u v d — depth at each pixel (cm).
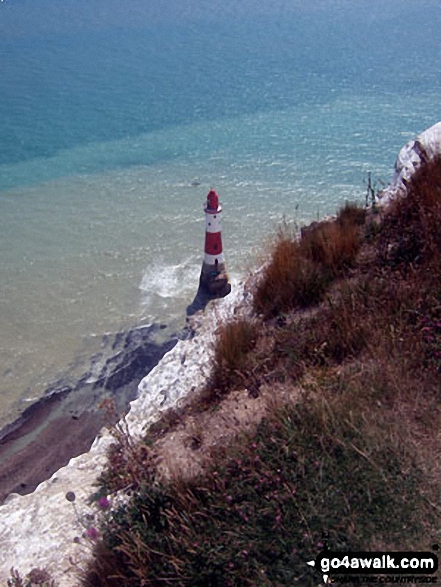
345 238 731
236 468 440
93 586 415
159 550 400
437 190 699
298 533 375
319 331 583
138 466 512
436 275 576
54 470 1443
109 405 573
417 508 373
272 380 562
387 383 475
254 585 355
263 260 858
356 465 404
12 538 529
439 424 431
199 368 692
